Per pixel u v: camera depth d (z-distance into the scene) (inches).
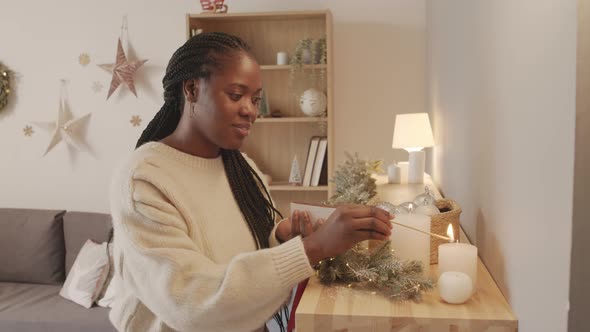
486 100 46.8
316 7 127.4
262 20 126.0
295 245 35.6
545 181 28.3
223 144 39.2
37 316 108.7
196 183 40.9
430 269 46.2
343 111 128.9
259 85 39.3
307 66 117.4
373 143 128.6
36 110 139.7
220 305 33.0
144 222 35.4
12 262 128.3
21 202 142.1
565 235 25.2
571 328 24.7
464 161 61.4
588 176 23.9
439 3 92.7
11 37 138.3
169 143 41.9
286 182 129.3
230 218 42.9
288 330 43.4
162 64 134.5
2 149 141.1
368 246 46.1
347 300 38.3
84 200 140.6
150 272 34.8
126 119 137.3
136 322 38.8
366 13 126.3
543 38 28.6
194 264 34.8
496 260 42.2
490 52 44.9
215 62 37.5
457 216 49.6
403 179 95.2
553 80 26.9
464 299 37.3
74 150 139.9
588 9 23.4
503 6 39.3
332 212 41.2
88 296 112.7
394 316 35.6
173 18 132.9
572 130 24.2
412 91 126.4
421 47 125.4
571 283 24.6
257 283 34.0
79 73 137.4
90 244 121.7
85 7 135.3
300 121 120.9
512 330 34.8
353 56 127.5
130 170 37.3
